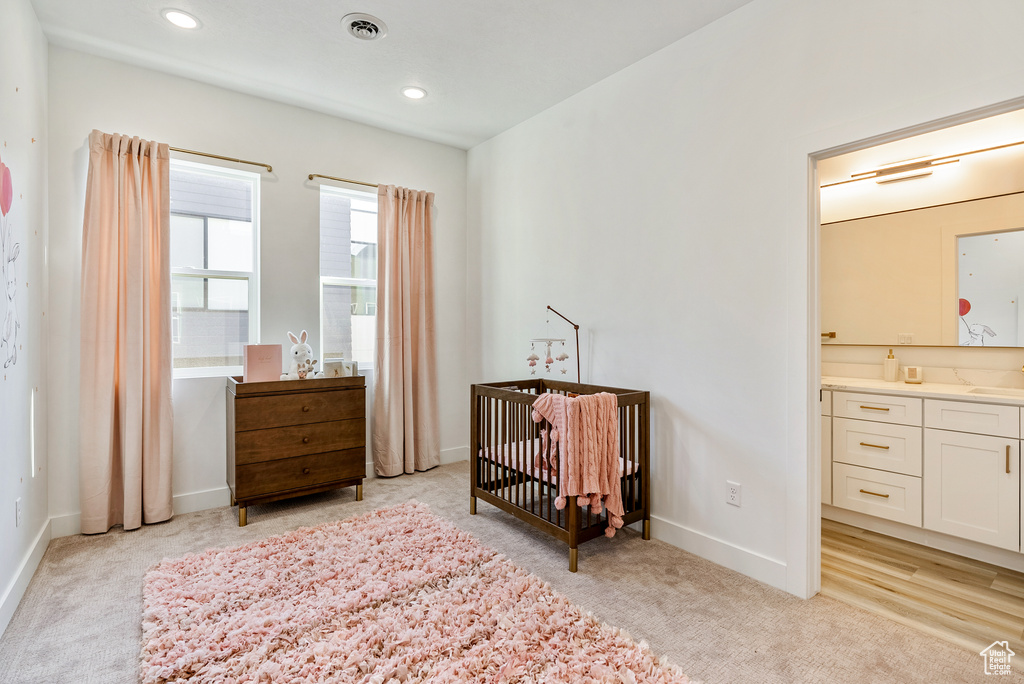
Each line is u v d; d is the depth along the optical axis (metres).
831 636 1.84
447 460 4.28
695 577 2.29
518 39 2.65
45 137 2.60
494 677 1.58
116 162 2.79
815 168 2.15
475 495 3.09
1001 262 2.75
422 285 4.02
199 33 2.61
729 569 2.38
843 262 3.38
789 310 2.17
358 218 3.90
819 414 2.17
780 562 2.20
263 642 1.76
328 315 3.76
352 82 3.15
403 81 3.13
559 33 2.59
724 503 2.43
